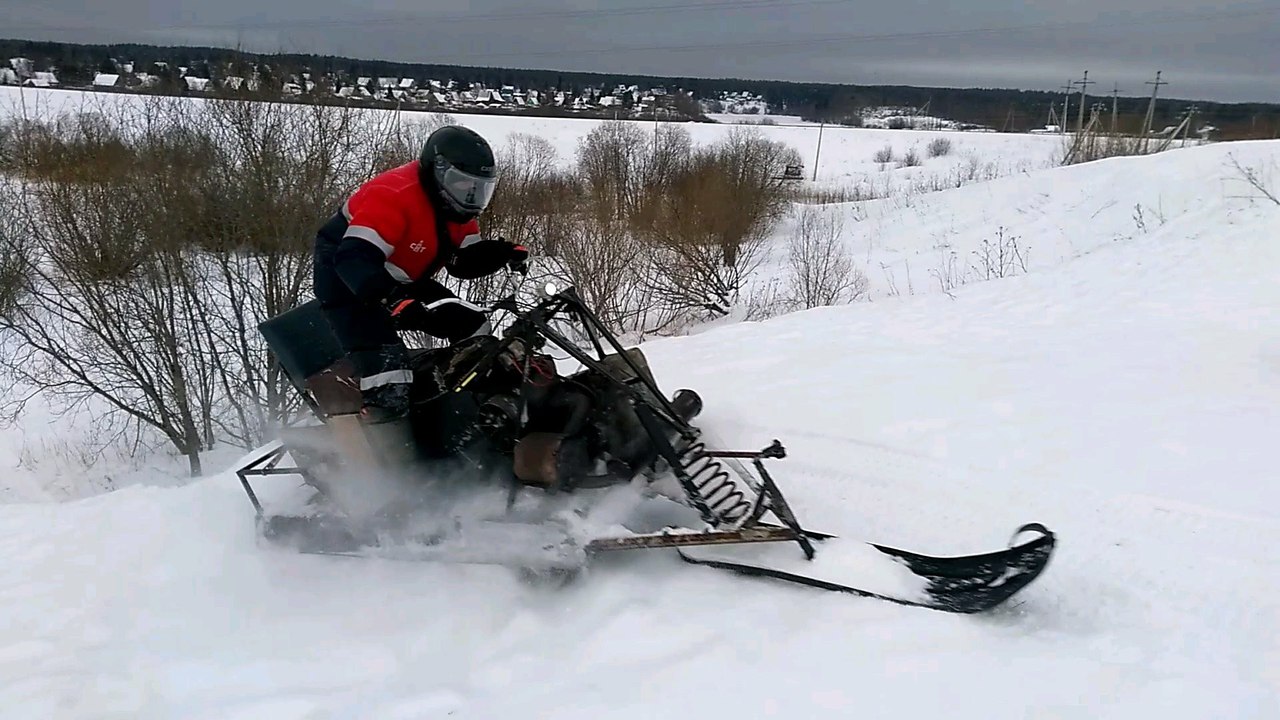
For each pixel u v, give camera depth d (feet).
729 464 13.64
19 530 16.40
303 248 45.16
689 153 72.23
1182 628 10.18
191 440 42.73
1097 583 11.34
